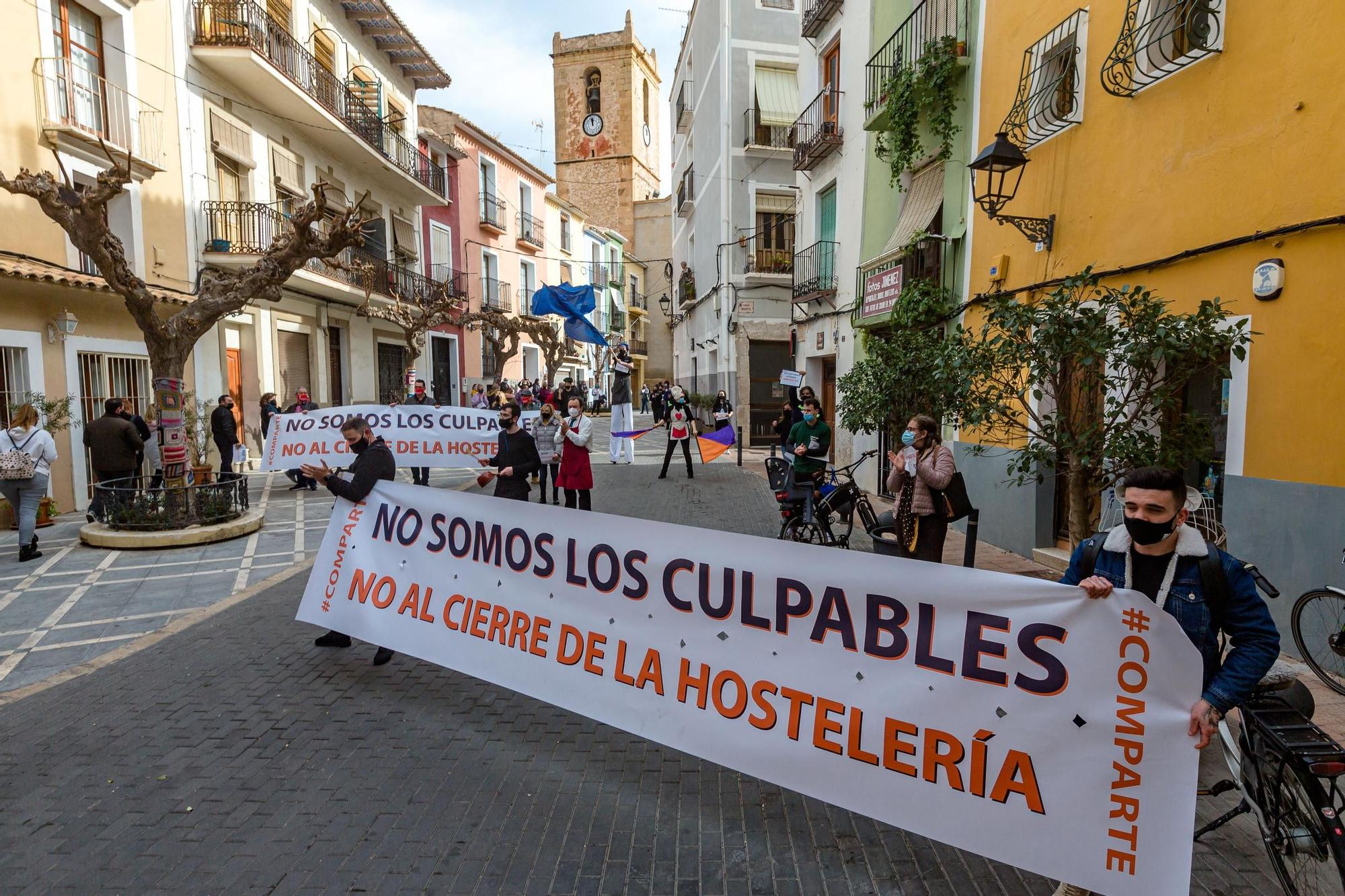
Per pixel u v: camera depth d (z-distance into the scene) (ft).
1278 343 16.52
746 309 70.59
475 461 39.24
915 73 33.32
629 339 167.12
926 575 9.50
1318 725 13.38
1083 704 8.51
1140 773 8.20
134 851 10.18
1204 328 15.07
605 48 172.65
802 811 11.16
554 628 13.10
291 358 60.75
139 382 42.11
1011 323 16.87
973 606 9.20
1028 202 26.66
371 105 71.36
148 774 12.23
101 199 27.32
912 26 35.32
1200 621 8.23
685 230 101.40
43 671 17.01
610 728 13.96
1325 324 15.44
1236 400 17.58
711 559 11.23
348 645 18.12
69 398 34.60
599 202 178.19
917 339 25.13
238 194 52.42
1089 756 8.46
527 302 116.78
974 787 9.12
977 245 29.91
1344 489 15.02
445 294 74.18
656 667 11.80
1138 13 20.88
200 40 46.57
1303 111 15.98
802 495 26.37
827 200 50.57
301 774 12.21
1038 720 8.77
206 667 16.92
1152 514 8.20
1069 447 17.02
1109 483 16.85
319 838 10.48
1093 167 23.12
